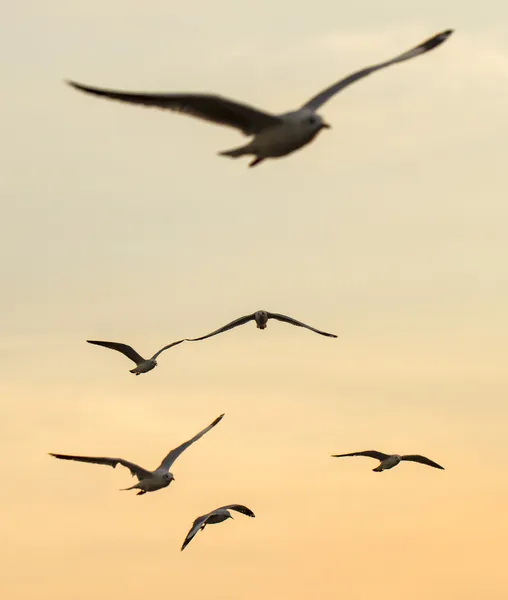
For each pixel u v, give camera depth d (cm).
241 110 1856
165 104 1794
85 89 1678
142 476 3098
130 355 3716
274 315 3173
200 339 3194
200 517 3216
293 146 1916
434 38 2061
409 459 4097
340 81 2019
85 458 3019
